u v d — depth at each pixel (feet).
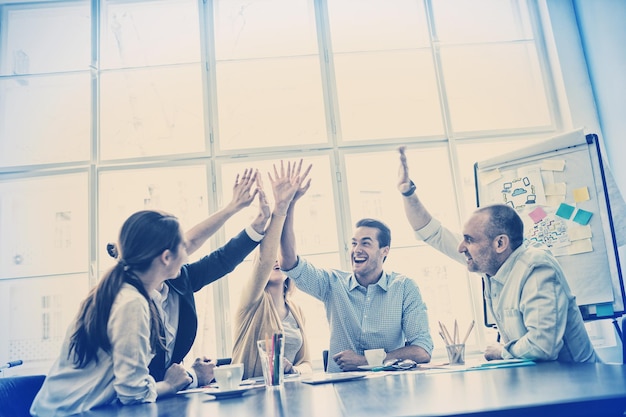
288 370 6.93
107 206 12.00
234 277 11.53
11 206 11.94
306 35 12.87
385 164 12.41
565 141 8.98
